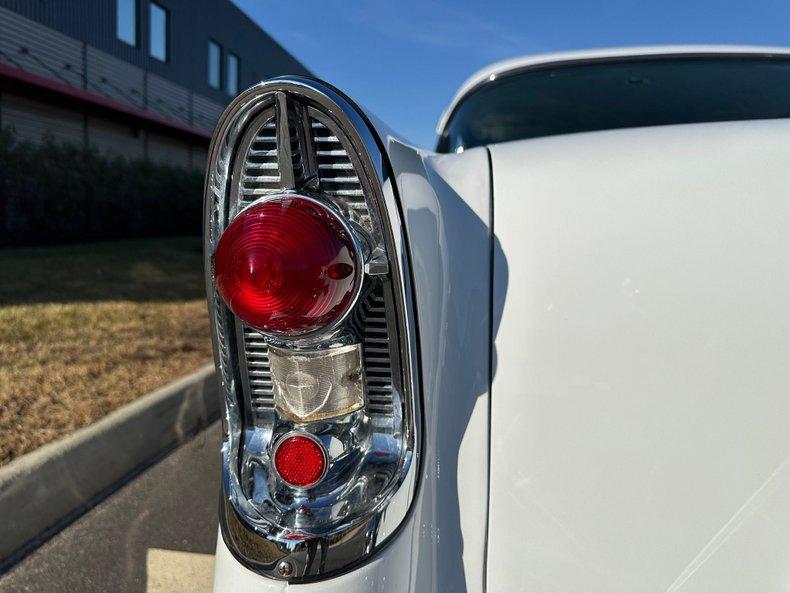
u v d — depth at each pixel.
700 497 0.92
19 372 3.83
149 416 3.33
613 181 1.01
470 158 1.19
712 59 2.08
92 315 5.54
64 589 2.08
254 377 0.99
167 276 8.26
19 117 14.07
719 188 0.97
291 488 0.91
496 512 0.96
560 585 0.94
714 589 0.92
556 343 0.97
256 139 0.90
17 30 14.25
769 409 0.92
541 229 1.01
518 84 2.15
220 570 0.92
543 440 0.96
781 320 0.92
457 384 0.99
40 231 11.06
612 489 0.94
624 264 0.96
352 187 0.89
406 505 0.91
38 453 2.70
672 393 0.93
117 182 13.09
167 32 19.56
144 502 2.65
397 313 0.90
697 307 0.94
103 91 16.92
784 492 0.91
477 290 1.01
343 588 0.86
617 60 2.13
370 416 0.95
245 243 0.83
